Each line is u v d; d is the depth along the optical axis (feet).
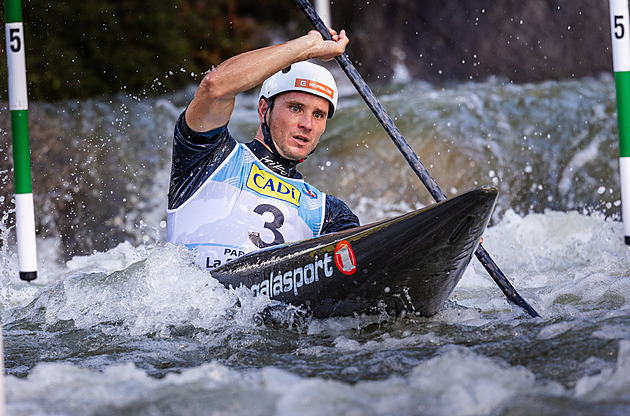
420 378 19.81
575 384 19.02
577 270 40.57
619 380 18.38
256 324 29.84
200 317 30.01
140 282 31.99
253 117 100.53
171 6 120.78
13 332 30.66
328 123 92.73
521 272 43.68
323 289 29.12
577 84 107.04
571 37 135.95
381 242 27.99
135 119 94.94
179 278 31.12
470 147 89.86
